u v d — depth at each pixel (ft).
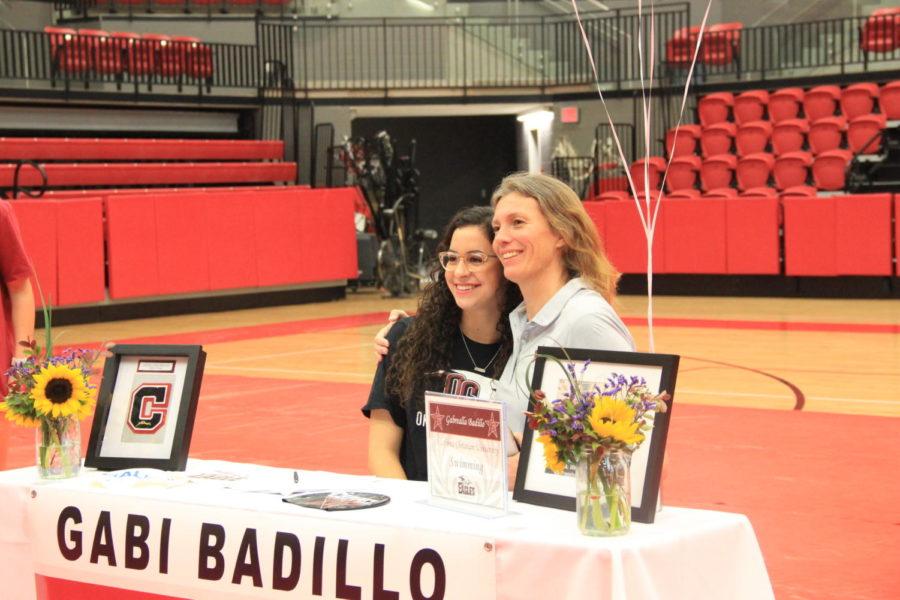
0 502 9.87
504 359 10.61
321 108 68.59
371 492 9.32
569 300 9.80
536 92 69.26
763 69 63.05
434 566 8.00
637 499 8.09
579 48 69.00
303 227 56.80
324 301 58.18
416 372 10.75
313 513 8.58
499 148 84.64
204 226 53.06
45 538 9.64
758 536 15.85
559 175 66.80
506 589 7.73
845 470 19.99
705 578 7.96
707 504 17.67
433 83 70.03
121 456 10.34
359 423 25.27
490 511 8.33
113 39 61.93
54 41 62.39
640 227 57.06
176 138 65.26
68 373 9.89
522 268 9.85
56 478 9.98
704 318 45.62
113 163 59.00
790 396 27.78
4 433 12.17
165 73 64.69
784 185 57.00
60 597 9.71
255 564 8.74
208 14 68.54
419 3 71.67
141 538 9.21
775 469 20.12
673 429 23.91
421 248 61.21
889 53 61.93
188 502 9.05
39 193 51.29
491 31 71.77
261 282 55.16
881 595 13.21
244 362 35.88
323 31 70.44
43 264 47.70
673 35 65.00
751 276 55.01
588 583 7.39
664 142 62.75
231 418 26.14
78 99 60.13
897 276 51.90
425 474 10.81
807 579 13.87
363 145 59.88
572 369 8.19
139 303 51.11
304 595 8.54
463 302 10.52
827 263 52.80
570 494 8.45
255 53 68.28
